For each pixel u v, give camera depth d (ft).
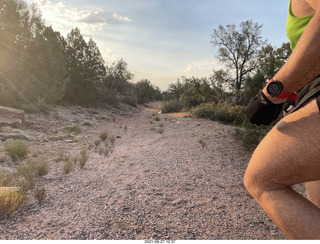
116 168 15.16
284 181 2.39
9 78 39.50
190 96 94.84
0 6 41.42
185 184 11.78
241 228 7.50
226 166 15.94
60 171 14.40
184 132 31.71
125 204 9.28
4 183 10.97
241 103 81.20
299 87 2.46
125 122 49.34
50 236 6.92
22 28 43.50
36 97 41.37
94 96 68.23
